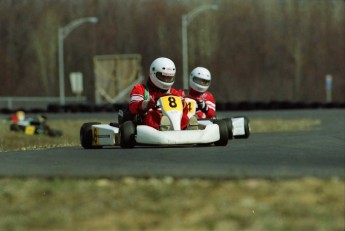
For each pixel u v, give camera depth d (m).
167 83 56.75
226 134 56.22
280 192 33.12
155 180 36.22
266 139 66.25
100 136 57.94
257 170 39.44
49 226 29.98
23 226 30.16
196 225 29.25
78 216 30.81
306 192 32.97
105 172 39.59
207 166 41.84
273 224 28.94
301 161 44.56
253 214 30.14
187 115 56.59
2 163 46.09
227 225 29.05
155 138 53.50
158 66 56.66
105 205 32.19
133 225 29.45
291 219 29.44
